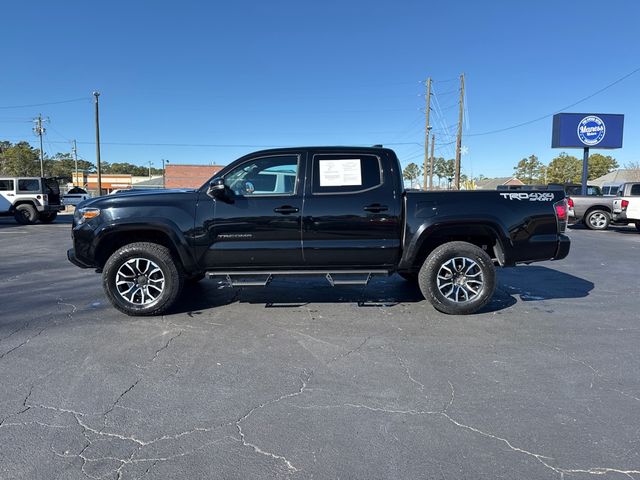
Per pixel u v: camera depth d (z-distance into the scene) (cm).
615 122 2395
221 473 245
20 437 277
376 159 525
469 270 525
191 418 301
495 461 255
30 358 398
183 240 507
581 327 488
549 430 287
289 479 240
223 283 688
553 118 2492
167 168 5678
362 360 397
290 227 511
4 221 2309
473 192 524
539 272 806
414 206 516
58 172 8881
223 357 403
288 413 307
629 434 282
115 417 301
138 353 411
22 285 687
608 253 1060
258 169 522
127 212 507
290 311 544
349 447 269
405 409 313
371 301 588
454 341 444
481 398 328
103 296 616
